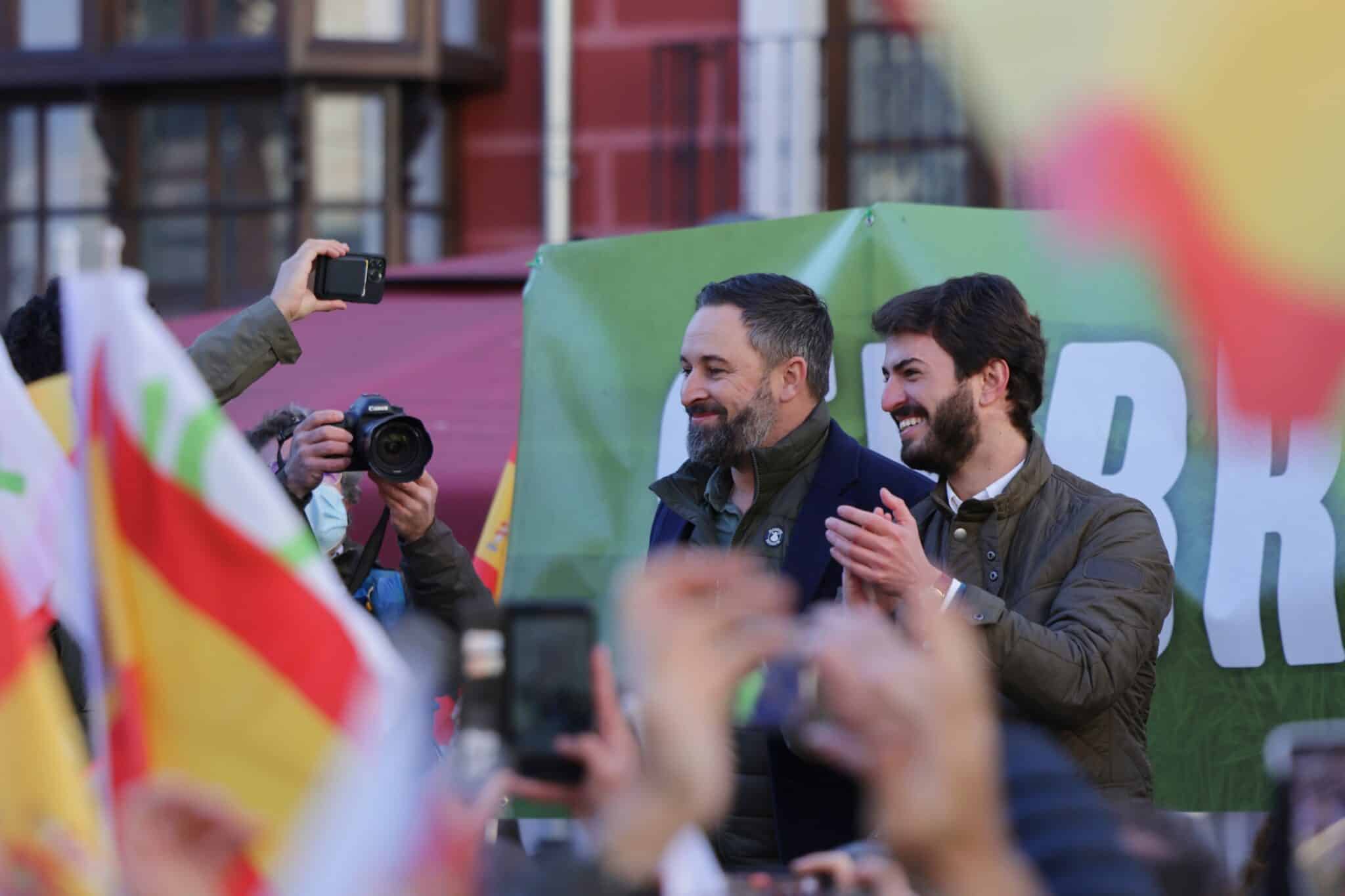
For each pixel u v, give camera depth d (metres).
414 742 3.54
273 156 28.28
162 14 28.44
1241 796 9.95
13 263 29.09
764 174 25.53
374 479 9.11
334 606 4.02
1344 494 9.88
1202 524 10.07
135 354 4.21
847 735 3.21
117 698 4.12
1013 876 3.12
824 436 9.32
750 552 9.11
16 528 5.45
